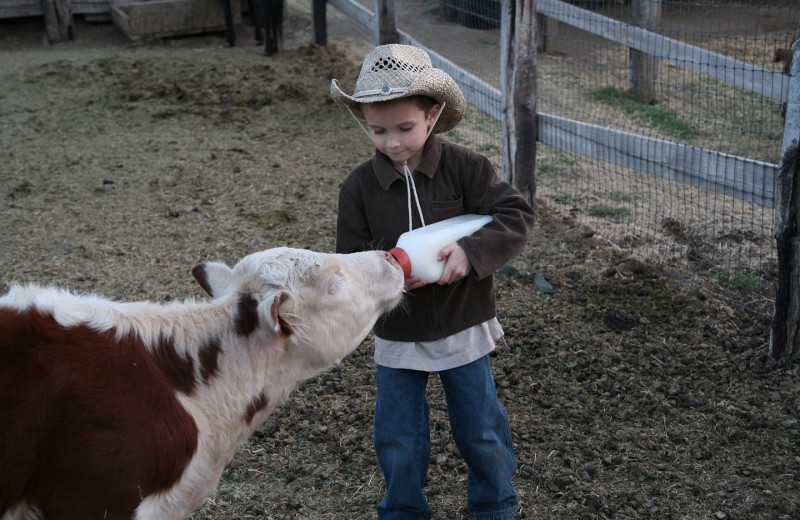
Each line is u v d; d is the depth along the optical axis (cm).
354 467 342
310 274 242
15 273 512
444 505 318
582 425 362
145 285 495
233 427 252
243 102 857
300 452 352
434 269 251
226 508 321
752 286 469
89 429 216
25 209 610
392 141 255
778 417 360
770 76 495
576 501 316
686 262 507
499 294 478
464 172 271
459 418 274
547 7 646
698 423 360
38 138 767
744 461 336
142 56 1034
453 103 262
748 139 700
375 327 275
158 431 227
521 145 580
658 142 474
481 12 1061
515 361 410
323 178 661
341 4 983
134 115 828
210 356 246
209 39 1202
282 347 249
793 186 370
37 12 1229
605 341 425
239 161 702
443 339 268
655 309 454
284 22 1253
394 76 247
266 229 570
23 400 213
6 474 213
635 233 551
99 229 575
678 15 1046
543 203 609
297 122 804
